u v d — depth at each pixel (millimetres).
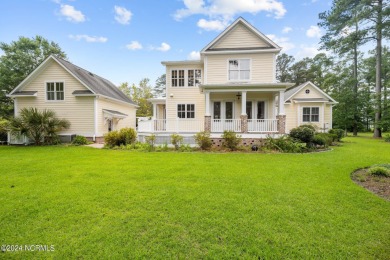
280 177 5363
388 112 18547
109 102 17156
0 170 6129
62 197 3965
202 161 7449
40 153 9508
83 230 2811
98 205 3596
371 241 2584
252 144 11172
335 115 23156
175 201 3777
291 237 2662
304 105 18359
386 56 23391
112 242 2551
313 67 34531
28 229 2846
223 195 4094
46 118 13219
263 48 12617
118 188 4492
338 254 2348
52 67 14875
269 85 11055
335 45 20094
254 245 2502
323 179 5195
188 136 12070
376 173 5613
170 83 14008
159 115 16547
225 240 2604
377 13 17141
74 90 14859
